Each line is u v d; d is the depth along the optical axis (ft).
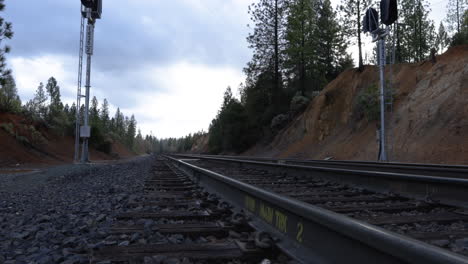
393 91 89.45
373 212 15.48
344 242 6.76
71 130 174.91
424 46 174.60
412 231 11.72
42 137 127.75
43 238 11.66
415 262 4.55
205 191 22.44
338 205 17.02
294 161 65.16
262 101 174.60
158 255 8.86
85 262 8.82
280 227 9.98
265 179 31.40
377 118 88.07
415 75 92.94
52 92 232.12
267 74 164.25
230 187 17.40
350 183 25.50
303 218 8.57
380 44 64.64
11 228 13.93
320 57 162.50
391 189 21.43
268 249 9.00
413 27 153.79
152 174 43.32
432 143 62.95
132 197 21.29
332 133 110.73
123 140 471.21
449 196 17.01
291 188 24.23
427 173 30.78
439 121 66.44
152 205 18.06
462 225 12.75
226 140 184.34
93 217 15.46
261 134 171.42
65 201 22.63
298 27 142.00
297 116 142.31
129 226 12.78
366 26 67.15
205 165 60.03
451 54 82.23
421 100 77.61
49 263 8.86
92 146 191.01
